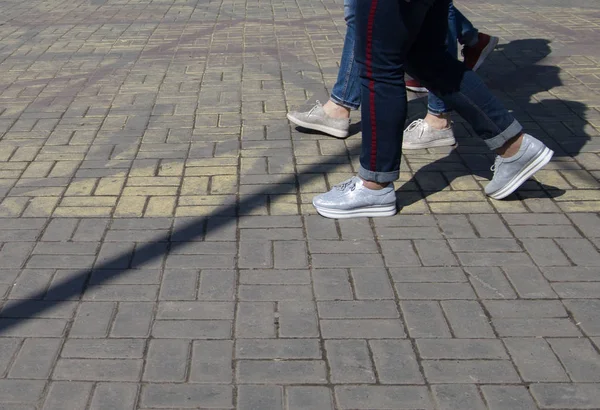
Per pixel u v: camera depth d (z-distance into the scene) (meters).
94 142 4.80
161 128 5.03
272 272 3.31
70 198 4.01
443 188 4.11
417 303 3.09
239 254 3.45
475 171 4.33
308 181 4.21
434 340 2.87
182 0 9.45
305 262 3.38
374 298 3.12
